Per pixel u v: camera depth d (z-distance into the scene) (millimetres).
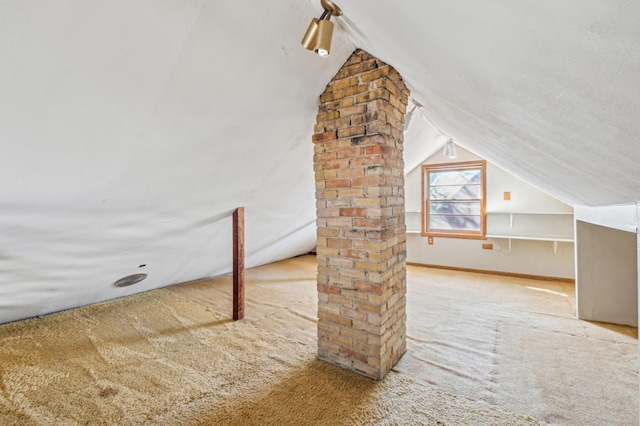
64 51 1172
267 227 3756
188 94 1629
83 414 1688
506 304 3309
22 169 1484
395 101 2031
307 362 2182
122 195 2025
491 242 4586
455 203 4930
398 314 2184
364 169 1927
